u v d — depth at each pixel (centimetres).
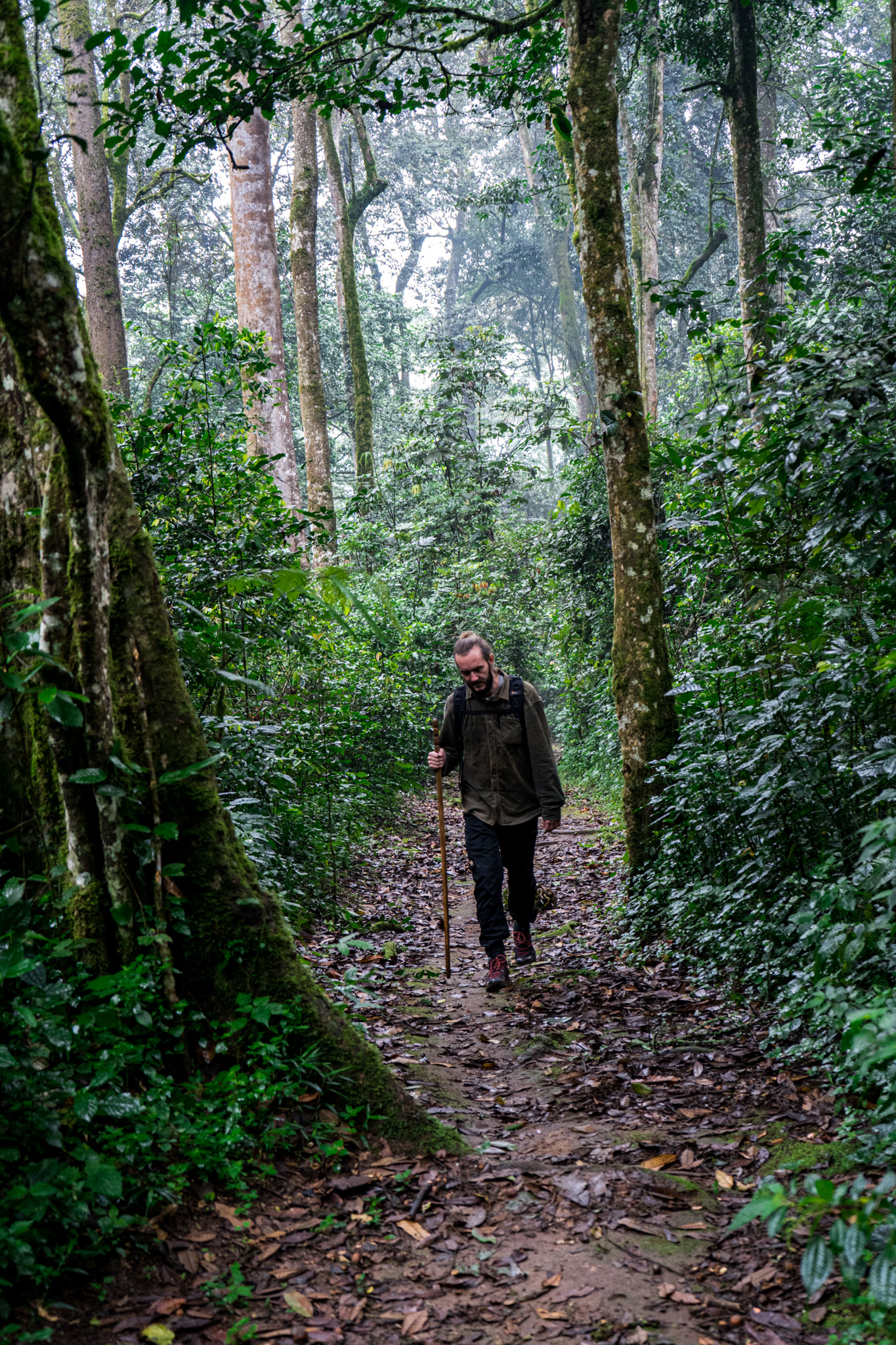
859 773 361
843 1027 318
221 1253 241
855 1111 296
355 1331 217
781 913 423
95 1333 206
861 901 341
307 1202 270
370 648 1198
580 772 1490
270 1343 210
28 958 248
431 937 656
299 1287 232
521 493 1981
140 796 306
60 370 269
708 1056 380
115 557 319
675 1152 305
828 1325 212
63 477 291
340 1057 317
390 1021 460
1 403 321
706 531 546
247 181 1430
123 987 273
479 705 551
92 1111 236
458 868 894
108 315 1584
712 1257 245
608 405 632
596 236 631
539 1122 344
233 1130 272
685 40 1241
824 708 423
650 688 623
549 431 1623
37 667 273
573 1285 234
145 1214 244
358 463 2089
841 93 1499
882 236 1263
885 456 385
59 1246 221
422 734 1301
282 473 1416
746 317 662
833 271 802
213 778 329
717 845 525
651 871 590
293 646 734
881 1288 183
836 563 455
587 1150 312
